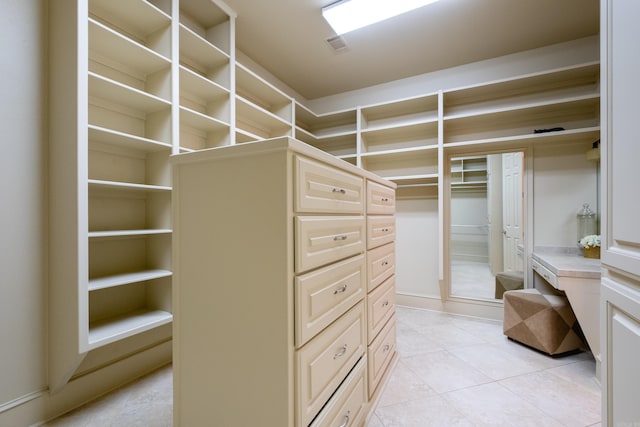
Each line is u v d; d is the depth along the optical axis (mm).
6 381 1354
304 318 904
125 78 1871
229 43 2297
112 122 1823
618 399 827
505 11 2270
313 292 958
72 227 1413
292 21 2402
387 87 3479
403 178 3135
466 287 3359
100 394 1669
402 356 2137
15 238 1392
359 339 1344
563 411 1509
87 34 1435
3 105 1356
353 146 3705
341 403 1134
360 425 1343
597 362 1822
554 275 2096
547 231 2789
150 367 1939
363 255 1407
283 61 3006
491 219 3381
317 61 3014
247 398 918
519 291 2475
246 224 919
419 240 3355
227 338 958
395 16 2326
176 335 1076
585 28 2482
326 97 3846
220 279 972
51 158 1499
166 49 1868
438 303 3209
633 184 753
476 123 3027
